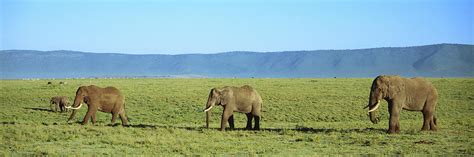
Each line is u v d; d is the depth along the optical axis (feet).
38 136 108.37
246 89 129.70
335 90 285.02
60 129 119.34
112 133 117.50
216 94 127.54
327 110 208.95
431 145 98.43
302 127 143.64
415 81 121.29
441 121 157.38
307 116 195.62
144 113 204.54
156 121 184.55
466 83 325.01
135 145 99.25
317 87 308.81
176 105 225.56
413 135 113.60
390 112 119.14
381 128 138.51
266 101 234.38
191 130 126.72
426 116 122.31
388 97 118.21
